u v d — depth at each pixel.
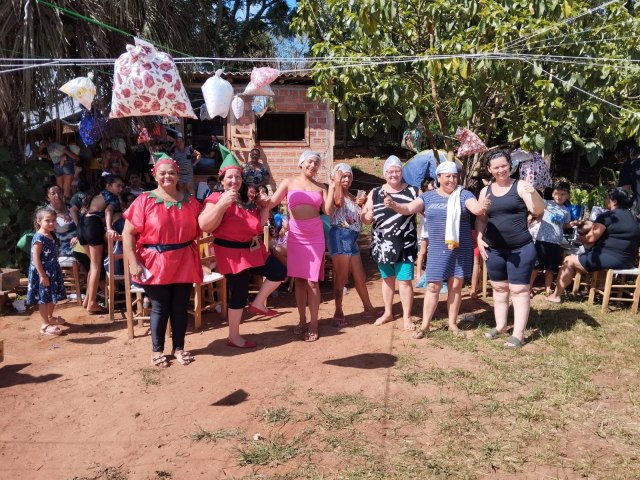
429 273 5.43
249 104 12.41
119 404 4.27
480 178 7.86
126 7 8.34
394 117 7.32
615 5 5.84
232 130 12.53
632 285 6.39
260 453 3.57
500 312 5.48
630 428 3.83
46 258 5.72
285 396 4.34
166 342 5.53
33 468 3.48
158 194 4.82
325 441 3.70
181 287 4.95
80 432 3.89
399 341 5.47
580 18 5.91
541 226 6.73
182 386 4.55
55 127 9.71
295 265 5.44
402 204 5.45
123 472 3.42
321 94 6.79
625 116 6.07
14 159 8.59
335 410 4.10
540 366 4.82
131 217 4.73
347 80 6.37
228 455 3.57
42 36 7.53
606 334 5.55
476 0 5.92
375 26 6.14
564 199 6.71
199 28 9.98
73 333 5.87
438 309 6.49
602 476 3.30
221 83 4.63
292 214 5.40
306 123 12.68
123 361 5.09
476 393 4.34
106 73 8.55
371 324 6.03
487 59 5.52
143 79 4.37
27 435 3.86
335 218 5.88
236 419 4.01
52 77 7.73
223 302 6.25
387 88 6.36
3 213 7.82
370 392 4.38
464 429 3.83
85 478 3.36
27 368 4.96
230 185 4.90
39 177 8.40
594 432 3.79
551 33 5.73
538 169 7.03
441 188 5.45
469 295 7.04
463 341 5.40
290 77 11.88
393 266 5.83
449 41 5.90
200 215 4.93
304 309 5.74
